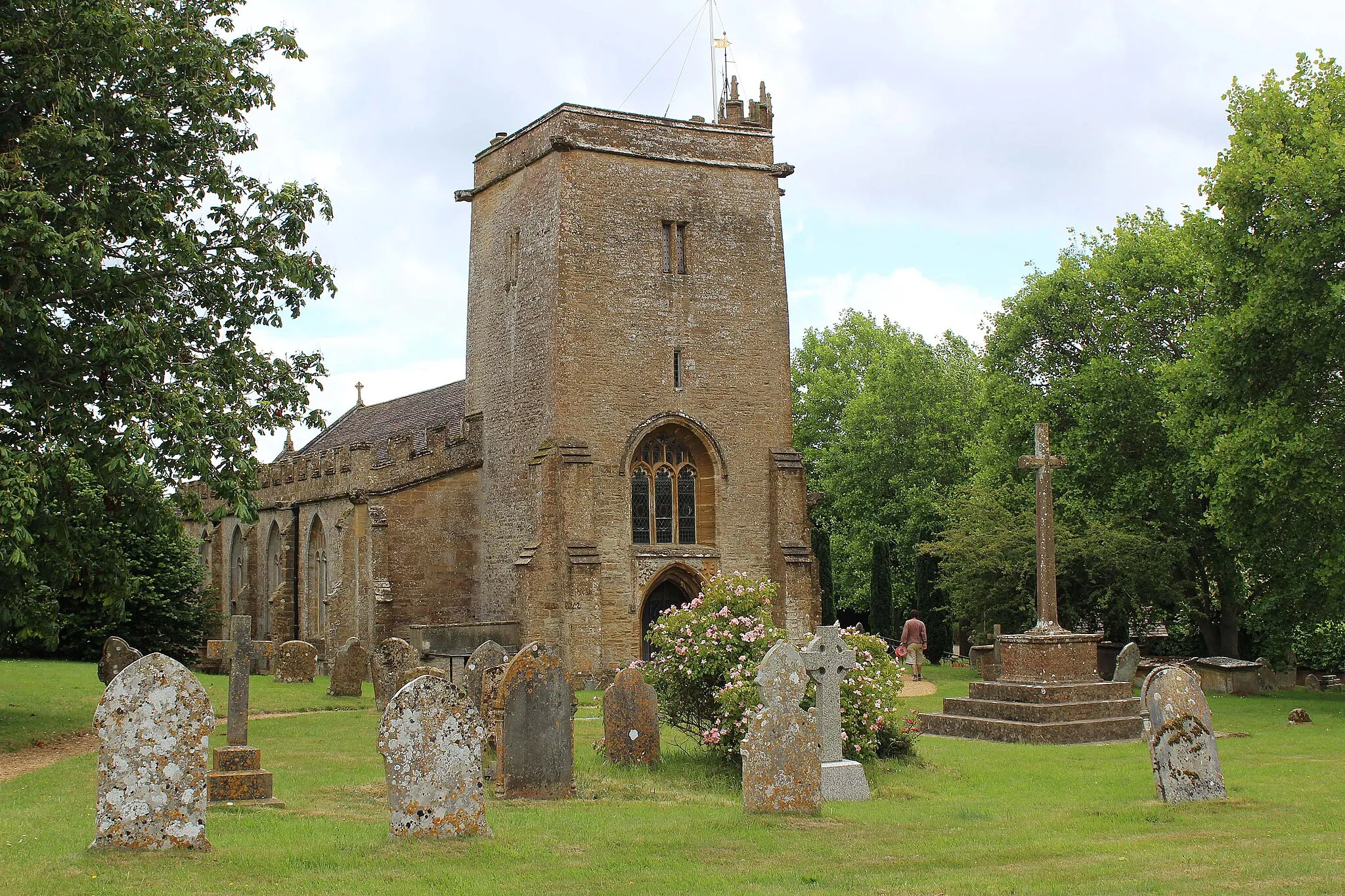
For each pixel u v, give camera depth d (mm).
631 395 40125
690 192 41719
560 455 38938
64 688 32250
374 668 31047
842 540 70188
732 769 19469
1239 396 31891
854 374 76000
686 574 40438
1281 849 13055
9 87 23016
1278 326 30219
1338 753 21625
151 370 22766
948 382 66875
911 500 62438
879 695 20266
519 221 42094
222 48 25312
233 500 23812
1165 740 16375
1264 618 37406
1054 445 44562
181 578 46781
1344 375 30891
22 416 22188
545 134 40719
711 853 13070
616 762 19703
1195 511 41656
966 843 13672
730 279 41969
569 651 38000
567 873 12055
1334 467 30078
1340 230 28891
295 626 49188
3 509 20016
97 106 23609
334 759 21031
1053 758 21250
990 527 44281
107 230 23938
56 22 22828
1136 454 42875
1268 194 30891
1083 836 14227
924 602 57625
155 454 22406
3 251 21516
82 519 27938
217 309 25984
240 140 25969
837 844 13570
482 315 44125
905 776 19281
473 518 43469
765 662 15594
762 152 42938
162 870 11508
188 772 12367
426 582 42438
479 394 44062
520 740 16906
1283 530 31734
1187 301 42344
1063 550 40344
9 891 10734
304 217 26516
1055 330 46094
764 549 41531
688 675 20922
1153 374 42188
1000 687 25250
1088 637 25328
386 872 11820
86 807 15586
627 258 40531
